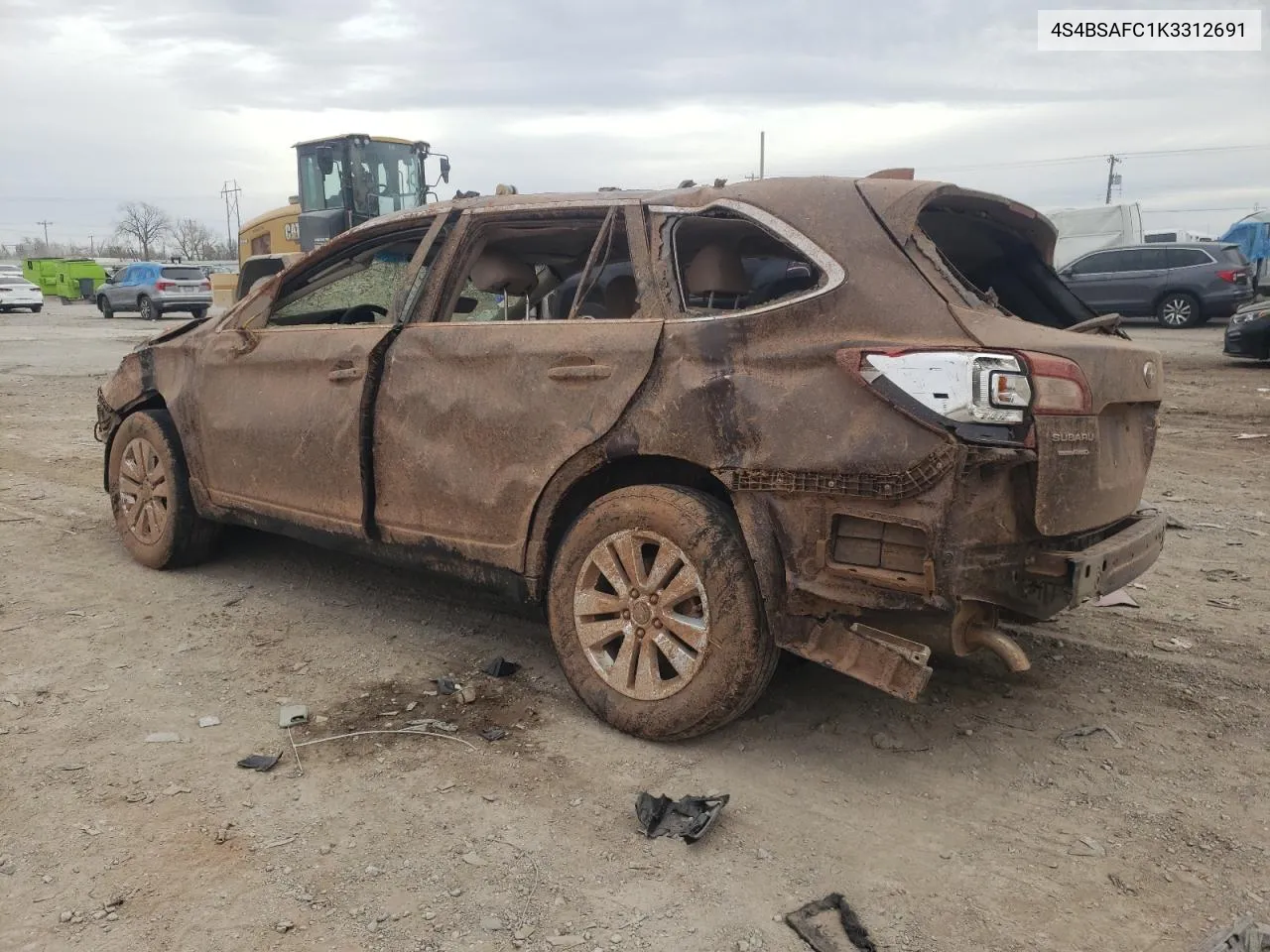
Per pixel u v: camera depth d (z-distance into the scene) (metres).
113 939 2.48
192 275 32.00
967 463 2.83
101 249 118.06
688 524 3.30
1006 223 3.85
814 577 3.09
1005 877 2.78
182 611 4.83
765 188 3.47
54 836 2.91
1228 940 2.47
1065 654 4.35
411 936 2.51
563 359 3.61
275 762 3.35
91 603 4.93
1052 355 2.98
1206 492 7.46
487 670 4.11
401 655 4.31
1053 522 2.98
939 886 2.74
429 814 3.06
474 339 3.87
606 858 2.85
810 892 2.71
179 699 3.86
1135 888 2.73
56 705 3.78
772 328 3.21
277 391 4.61
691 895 2.68
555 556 3.77
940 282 3.20
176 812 3.05
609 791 3.20
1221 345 17.91
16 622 4.64
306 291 5.06
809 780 3.27
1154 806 3.14
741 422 3.19
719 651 3.27
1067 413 2.97
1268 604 4.98
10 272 38.75
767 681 3.35
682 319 3.41
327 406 4.33
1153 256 21.30
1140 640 4.52
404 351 4.09
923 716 3.74
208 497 5.09
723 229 3.60
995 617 3.10
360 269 5.00
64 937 2.49
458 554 3.94
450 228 4.24
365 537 4.26
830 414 3.03
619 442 3.46
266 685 4.00
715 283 3.57
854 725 3.66
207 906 2.61
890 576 2.96
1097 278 21.78
